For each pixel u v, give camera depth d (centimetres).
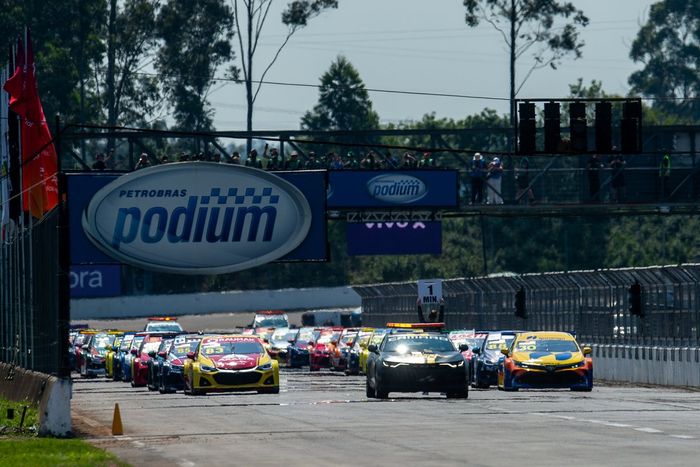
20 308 13150
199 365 13888
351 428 8975
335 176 19525
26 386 12050
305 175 16425
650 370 16425
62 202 9638
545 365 14062
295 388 15600
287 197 16375
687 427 8712
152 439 8506
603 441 7719
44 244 11200
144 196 16088
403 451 7331
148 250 16088
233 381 13762
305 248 16450
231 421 9888
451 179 19675
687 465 6406
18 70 15862
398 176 19575
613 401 11881
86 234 15912
